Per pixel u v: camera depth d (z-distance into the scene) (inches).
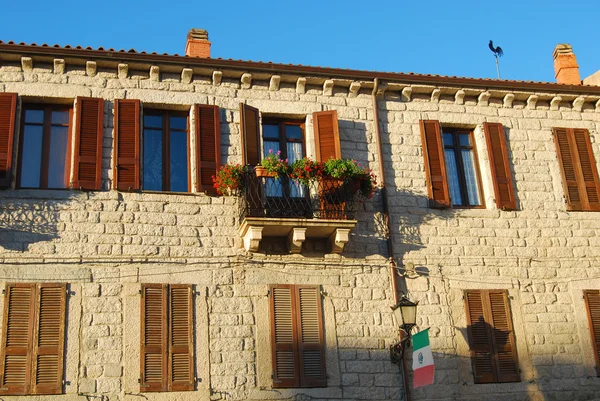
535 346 690.2
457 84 767.7
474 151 769.6
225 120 706.8
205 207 668.1
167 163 687.1
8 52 663.8
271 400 618.8
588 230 748.0
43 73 676.7
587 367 691.4
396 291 680.4
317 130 719.7
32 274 611.5
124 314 615.8
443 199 724.7
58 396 581.0
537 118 790.5
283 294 654.5
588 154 781.3
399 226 708.0
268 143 723.4
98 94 682.2
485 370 671.8
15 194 630.5
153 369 604.1
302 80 732.7
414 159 740.0
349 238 690.2
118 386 593.6
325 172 674.8
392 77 751.1
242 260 657.0
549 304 709.9
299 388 627.8
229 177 658.2
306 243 679.7
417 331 674.2
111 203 647.8
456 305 690.8
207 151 685.9
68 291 613.0
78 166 649.6
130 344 607.5
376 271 685.9
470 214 727.7
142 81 697.6
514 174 758.5
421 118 760.3
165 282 634.2
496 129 764.6
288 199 676.7
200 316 630.5
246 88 724.7
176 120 705.6
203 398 605.3
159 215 654.5
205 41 766.5
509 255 719.7
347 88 752.3
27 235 621.0
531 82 781.9
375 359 653.9
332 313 660.1
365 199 709.3
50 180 656.4
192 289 636.7
